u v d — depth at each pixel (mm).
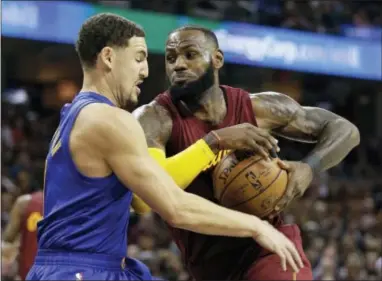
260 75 17125
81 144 3162
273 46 14281
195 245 3998
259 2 15305
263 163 3656
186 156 3527
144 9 13391
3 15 11297
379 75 15664
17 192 11539
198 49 3850
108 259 3207
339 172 16688
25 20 11492
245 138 3568
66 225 3182
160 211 3133
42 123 15977
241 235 3189
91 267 3150
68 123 3238
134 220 11078
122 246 3285
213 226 3158
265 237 3189
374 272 10773
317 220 12383
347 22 15945
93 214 3182
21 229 6977
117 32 3330
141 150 3139
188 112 3938
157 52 12805
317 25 15266
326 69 14992
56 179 3250
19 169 12875
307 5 15539
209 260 3992
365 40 15547
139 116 3869
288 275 3615
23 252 6941
